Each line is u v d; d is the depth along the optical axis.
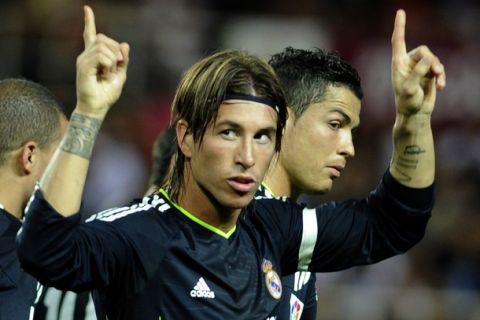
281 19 40.34
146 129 36.34
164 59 37.78
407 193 11.05
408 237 11.25
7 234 11.92
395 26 10.59
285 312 11.97
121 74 9.08
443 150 40.69
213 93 9.68
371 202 11.35
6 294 11.83
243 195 9.77
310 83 12.45
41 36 35.62
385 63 40.88
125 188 34.72
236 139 9.70
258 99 9.74
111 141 35.50
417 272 32.97
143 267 9.64
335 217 11.15
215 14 39.41
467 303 30.59
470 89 42.03
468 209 37.28
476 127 41.66
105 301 9.79
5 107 12.23
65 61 35.47
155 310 9.69
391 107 40.47
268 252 10.50
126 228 9.66
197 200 10.00
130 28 37.53
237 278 10.06
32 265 8.76
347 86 12.54
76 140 8.90
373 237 11.20
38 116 12.33
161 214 10.01
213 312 9.84
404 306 30.28
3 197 12.23
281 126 10.08
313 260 11.12
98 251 9.17
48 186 8.79
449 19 43.31
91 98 8.95
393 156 11.14
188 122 9.91
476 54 42.44
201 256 9.91
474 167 40.16
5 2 36.03
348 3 42.41
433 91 10.72
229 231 10.22
